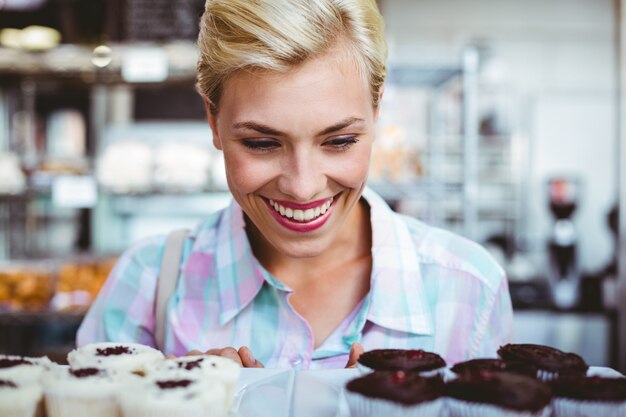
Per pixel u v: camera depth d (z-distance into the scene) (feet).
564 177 19.79
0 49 8.22
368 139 2.94
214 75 2.87
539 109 19.86
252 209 3.03
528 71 19.86
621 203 7.79
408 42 19.53
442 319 3.59
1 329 9.08
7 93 10.36
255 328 3.53
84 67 8.31
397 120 11.68
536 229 19.89
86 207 10.67
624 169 7.72
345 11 2.78
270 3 2.68
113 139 11.26
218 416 2.56
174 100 11.43
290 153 2.81
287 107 2.70
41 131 11.00
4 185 8.90
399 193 9.04
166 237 4.00
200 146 9.60
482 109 19.31
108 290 3.97
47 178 9.13
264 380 2.89
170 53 8.18
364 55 2.83
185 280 3.73
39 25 8.59
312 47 2.64
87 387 2.63
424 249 3.72
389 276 3.49
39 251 10.17
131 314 3.86
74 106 11.09
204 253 3.75
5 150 10.38
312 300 3.55
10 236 9.82
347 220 3.52
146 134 11.30
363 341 3.48
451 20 19.58
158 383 2.61
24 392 2.54
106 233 10.81
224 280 3.58
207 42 2.91
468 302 3.63
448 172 15.60
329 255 3.53
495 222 19.07
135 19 8.75
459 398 2.54
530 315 15.74
